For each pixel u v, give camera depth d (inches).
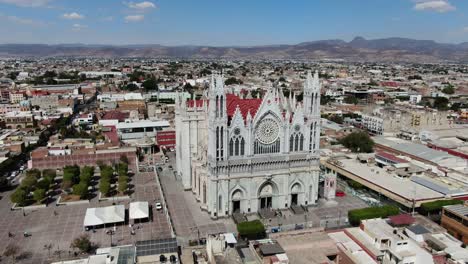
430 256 3484.3
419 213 5615.2
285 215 5595.5
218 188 5383.9
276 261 3462.1
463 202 5457.7
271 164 5575.8
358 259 3462.1
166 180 7175.2
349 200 6235.2
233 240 4375.0
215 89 5044.3
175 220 5433.1
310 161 5782.5
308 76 5605.3
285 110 5994.1
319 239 4131.4
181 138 6830.7
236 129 5305.1
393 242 3651.6
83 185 6166.3
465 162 7490.2
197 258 4025.6
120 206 5521.7
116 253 3745.1
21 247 4645.7
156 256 3698.3
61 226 5246.1
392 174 6761.8
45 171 7032.5
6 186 6771.7
